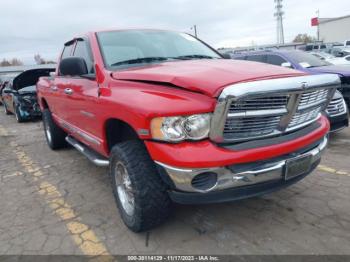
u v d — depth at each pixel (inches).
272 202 137.2
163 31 172.4
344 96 273.0
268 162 100.6
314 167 119.4
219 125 92.6
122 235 119.0
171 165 93.7
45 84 219.3
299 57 310.2
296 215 125.8
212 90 92.4
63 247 114.2
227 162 92.9
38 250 113.3
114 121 124.7
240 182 96.7
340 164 176.7
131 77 117.9
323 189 146.8
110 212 137.6
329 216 123.6
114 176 122.3
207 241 112.1
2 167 211.9
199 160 91.4
